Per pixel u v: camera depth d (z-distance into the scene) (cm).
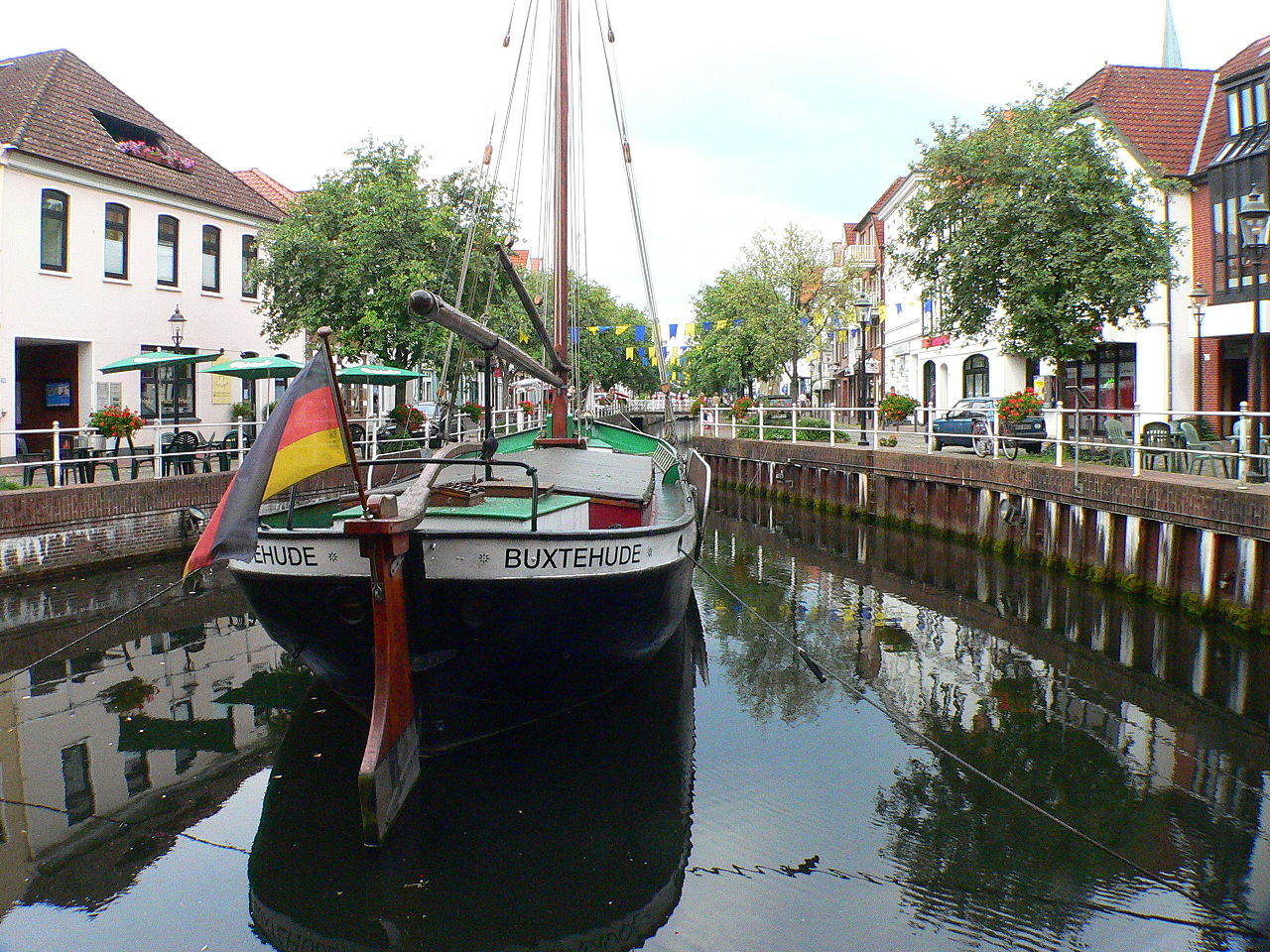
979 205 1706
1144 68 2811
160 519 1459
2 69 2177
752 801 661
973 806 658
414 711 645
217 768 709
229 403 2395
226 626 1134
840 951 487
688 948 488
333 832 606
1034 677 962
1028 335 1711
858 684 938
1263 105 2250
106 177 2008
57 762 723
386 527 558
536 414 2625
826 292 3756
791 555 1750
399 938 497
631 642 713
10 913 520
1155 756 755
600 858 578
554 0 1105
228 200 2391
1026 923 517
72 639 1067
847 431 2583
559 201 1107
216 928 505
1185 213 2409
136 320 2112
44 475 1551
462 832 608
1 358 1805
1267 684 920
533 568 627
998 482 1612
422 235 1928
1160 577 1186
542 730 736
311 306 1988
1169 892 549
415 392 3428
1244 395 2323
